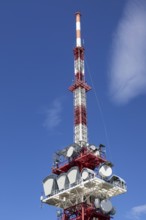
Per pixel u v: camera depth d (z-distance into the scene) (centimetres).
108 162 9362
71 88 11444
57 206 9769
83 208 9012
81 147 10012
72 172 9294
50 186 9675
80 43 12331
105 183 9119
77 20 12862
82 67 11838
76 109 10919
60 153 10244
